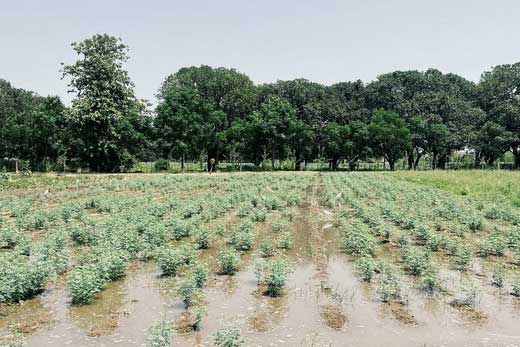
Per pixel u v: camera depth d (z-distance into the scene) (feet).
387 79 287.07
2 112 227.61
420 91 283.59
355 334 33.12
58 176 159.74
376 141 246.68
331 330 33.73
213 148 245.86
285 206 94.32
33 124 212.64
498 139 224.33
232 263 47.21
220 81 261.03
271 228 71.05
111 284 43.68
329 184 138.92
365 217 75.00
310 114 263.90
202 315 33.78
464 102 260.21
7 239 56.75
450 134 240.73
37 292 41.39
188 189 124.67
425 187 122.72
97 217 78.18
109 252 46.93
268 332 33.22
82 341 31.71
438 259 53.36
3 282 37.52
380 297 40.63
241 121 249.75
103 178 155.12
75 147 201.46
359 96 294.87
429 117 248.93
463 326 34.68
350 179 157.28
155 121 224.53
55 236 54.95
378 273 47.70
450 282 44.78
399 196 107.34
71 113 185.98
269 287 42.63
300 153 259.80
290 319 35.65
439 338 32.63
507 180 131.44
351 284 44.24
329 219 79.71
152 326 31.91
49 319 35.42
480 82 278.67
